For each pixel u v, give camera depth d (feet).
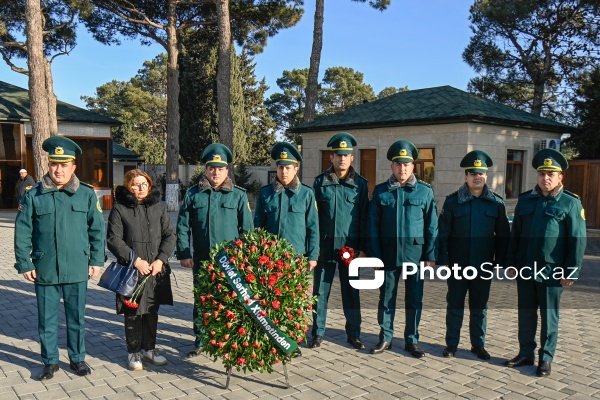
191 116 108.58
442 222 16.84
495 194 16.65
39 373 14.61
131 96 184.85
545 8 69.72
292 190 16.71
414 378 14.71
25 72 60.95
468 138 43.42
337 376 14.83
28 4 46.91
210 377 14.62
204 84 107.04
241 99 108.68
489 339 18.29
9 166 71.36
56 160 14.08
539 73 74.59
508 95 79.30
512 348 17.34
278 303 13.32
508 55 76.18
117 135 145.48
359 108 56.65
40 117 47.96
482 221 16.26
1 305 21.97
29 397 13.03
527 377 14.88
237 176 92.58
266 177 96.17
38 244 14.21
